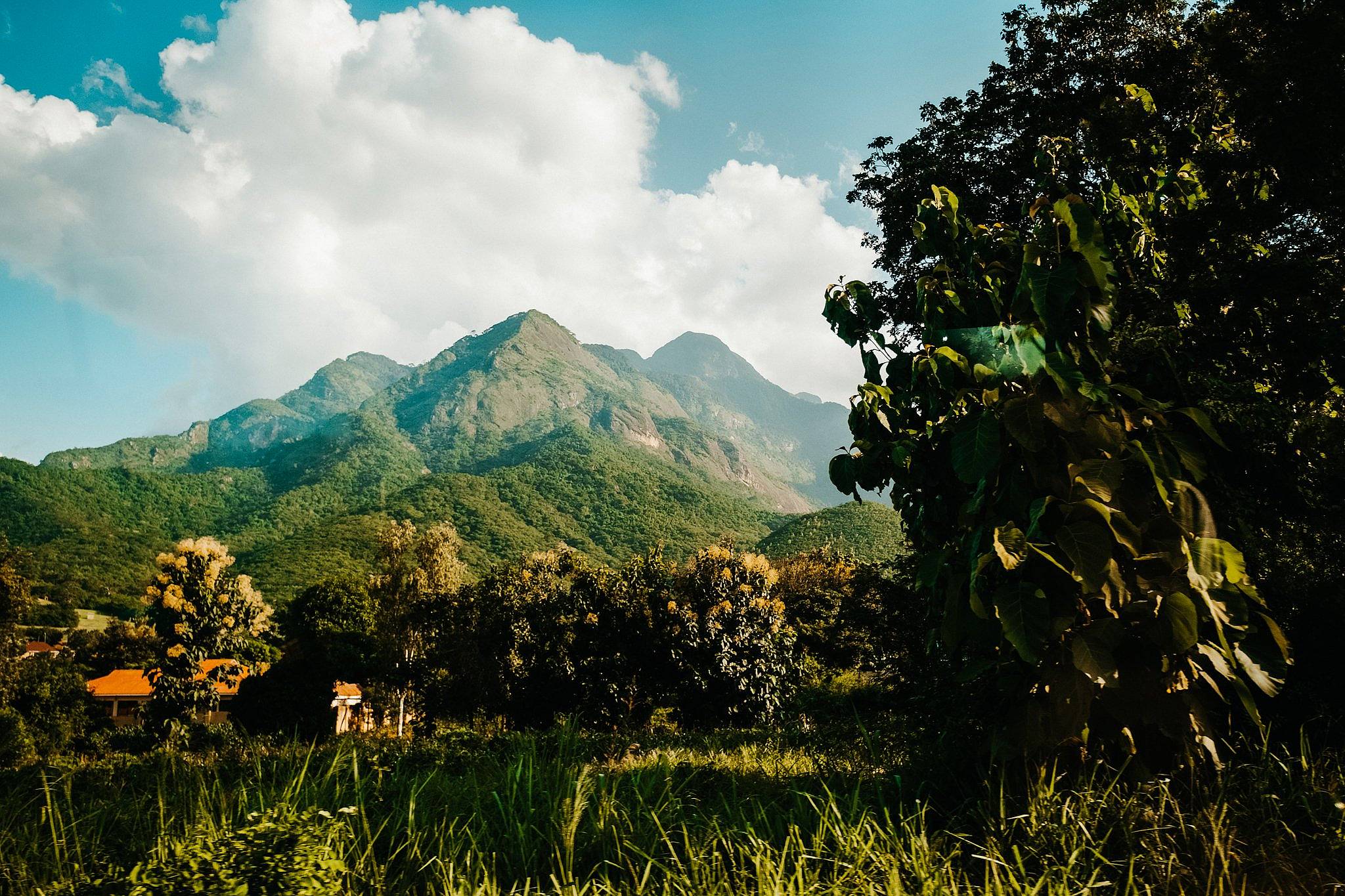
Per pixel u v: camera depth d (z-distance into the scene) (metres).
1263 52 8.42
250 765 4.07
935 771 3.29
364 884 2.41
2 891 2.36
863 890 2.15
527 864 2.59
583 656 14.15
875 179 15.42
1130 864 2.11
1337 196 7.61
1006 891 2.17
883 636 5.71
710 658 13.60
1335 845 2.26
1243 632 2.90
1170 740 2.97
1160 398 4.17
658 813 2.99
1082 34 12.79
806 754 5.11
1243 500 3.99
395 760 4.61
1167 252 5.34
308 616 39.56
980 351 3.55
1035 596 2.90
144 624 16.88
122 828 3.03
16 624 24.23
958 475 3.34
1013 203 12.61
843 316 4.56
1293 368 5.83
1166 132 8.50
